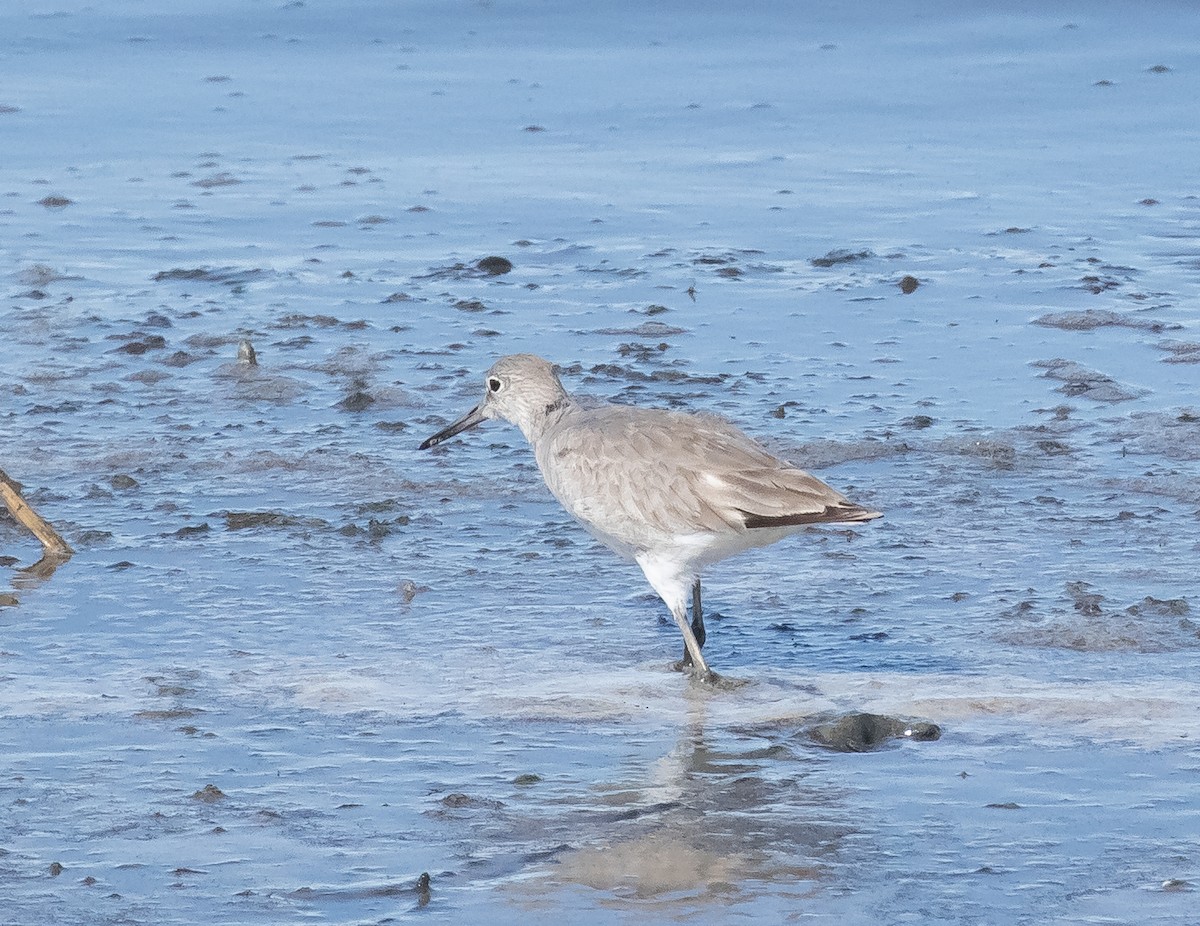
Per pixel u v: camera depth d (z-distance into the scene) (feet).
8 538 40.96
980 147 78.02
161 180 74.33
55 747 30.04
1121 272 61.57
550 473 35.53
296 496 44.04
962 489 43.93
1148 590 37.29
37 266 63.21
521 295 60.39
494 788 28.63
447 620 36.29
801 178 73.67
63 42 95.76
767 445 46.47
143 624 35.88
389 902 24.88
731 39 94.99
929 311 58.08
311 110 84.48
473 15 99.66
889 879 25.50
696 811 27.84
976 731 30.76
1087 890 25.03
